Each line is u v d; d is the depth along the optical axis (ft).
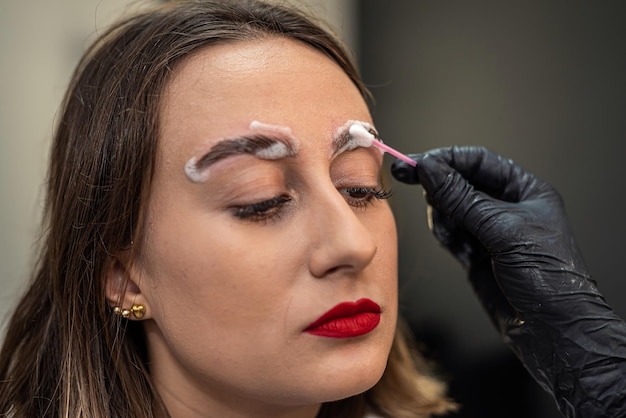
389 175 2.43
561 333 1.53
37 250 1.86
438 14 2.36
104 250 1.46
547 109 2.23
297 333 1.33
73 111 1.62
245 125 1.35
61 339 1.60
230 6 1.57
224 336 1.34
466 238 1.81
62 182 1.58
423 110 2.40
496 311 1.75
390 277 1.46
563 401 1.56
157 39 1.50
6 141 2.45
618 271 2.18
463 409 2.38
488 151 1.73
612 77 2.15
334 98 1.44
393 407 1.85
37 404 1.61
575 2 2.17
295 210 1.37
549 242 1.58
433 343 2.43
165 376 1.51
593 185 2.20
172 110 1.40
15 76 2.44
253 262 1.33
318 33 1.59
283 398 1.36
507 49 2.26
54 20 2.48
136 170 1.41
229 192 1.34
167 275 1.39
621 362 1.50
